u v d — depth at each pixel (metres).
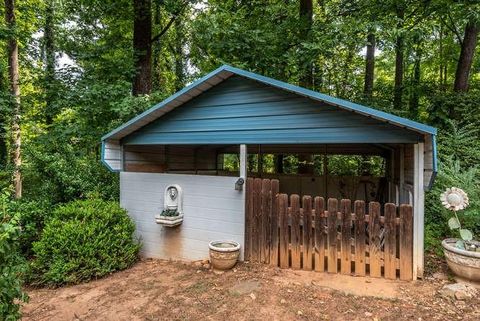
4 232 2.22
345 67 10.40
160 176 5.22
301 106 4.24
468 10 6.71
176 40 12.44
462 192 3.85
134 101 6.84
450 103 7.34
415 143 3.70
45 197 6.71
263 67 8.11
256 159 12.05
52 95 7.62
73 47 8.61
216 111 4.81
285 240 4.26
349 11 8.33
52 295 3.96
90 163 7.57
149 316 3.18
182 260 4.99
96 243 4.50
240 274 4.05
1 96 7.45
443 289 3.37
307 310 3.09
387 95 9.81
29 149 7.31
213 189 4.78
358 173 10.43
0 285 2.16
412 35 7.14
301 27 7.95
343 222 3.96
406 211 3.73
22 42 9.07
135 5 8.18
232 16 7.93
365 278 3.81
